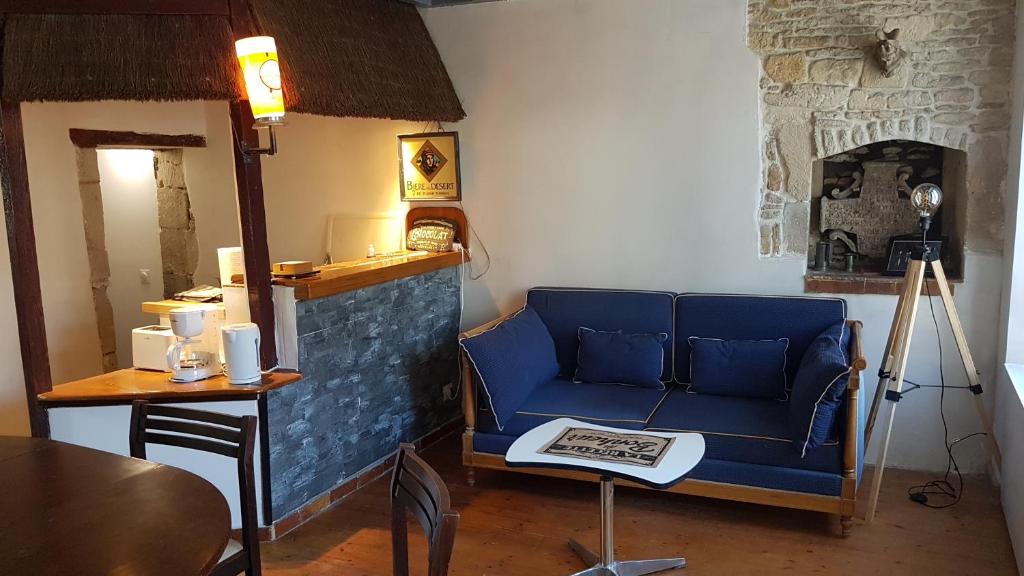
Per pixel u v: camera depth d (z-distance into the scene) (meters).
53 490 1.88
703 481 3.41
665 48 4.16
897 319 3.45
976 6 3.57
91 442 3.19
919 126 3.73
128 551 1.55
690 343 4.01
